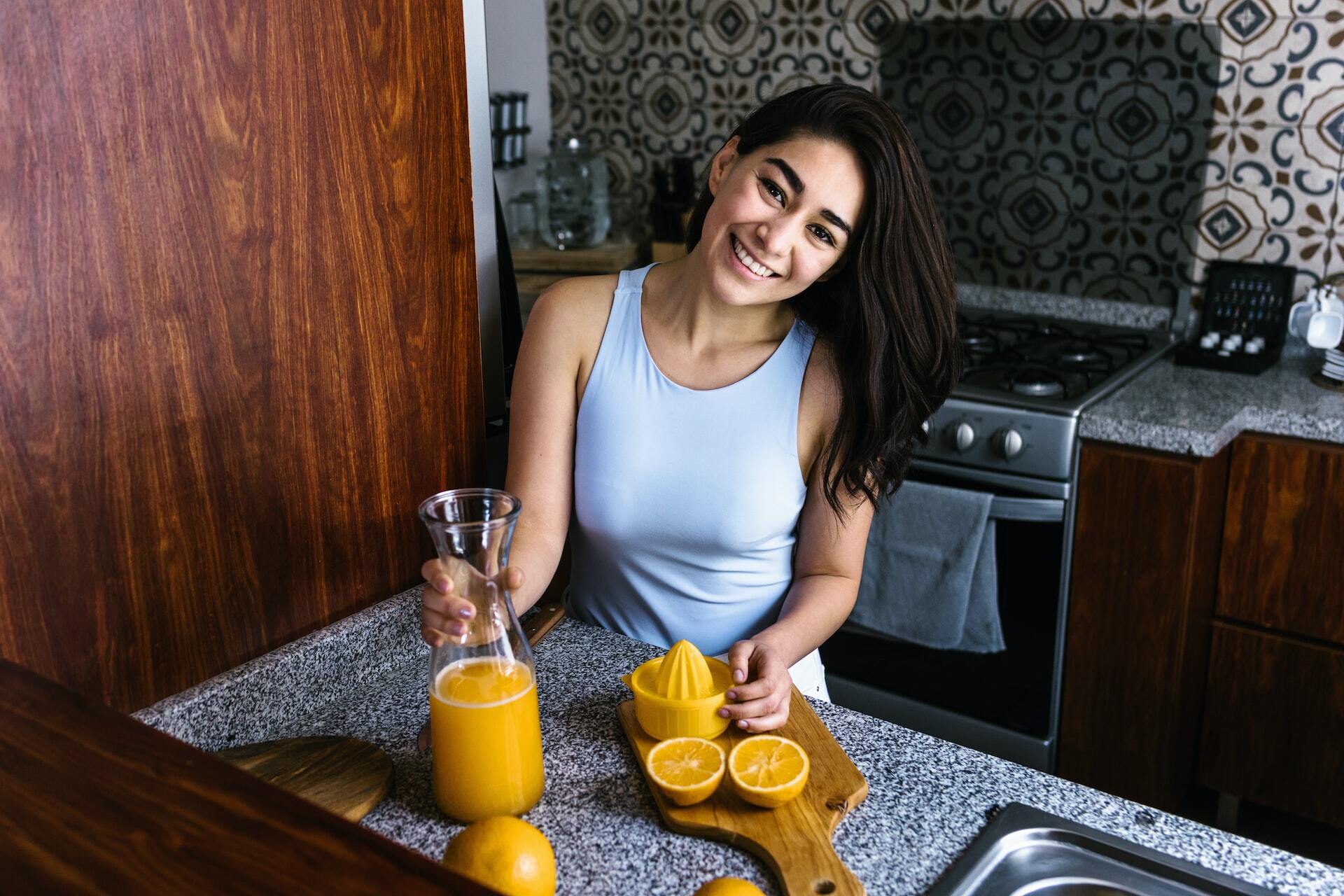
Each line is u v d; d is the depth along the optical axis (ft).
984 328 8.76
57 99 2.89
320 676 3.79
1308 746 7.30
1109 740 7.50
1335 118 7.63
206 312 3.35
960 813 3.21
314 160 3.53
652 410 4.45
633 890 2.88
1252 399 7.22
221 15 3.19
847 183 3.96
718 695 3.43
